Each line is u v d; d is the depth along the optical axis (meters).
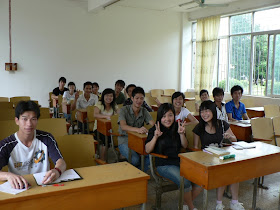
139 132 2.91
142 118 3.27
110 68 8.04
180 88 9.16
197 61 8.47
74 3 7.40
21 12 6.85
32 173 1.79
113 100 3.99
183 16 8.82
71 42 7.46
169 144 2.47
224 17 7.95
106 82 8.03
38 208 1.42
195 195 2.45
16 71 6.94
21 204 1.38
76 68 7.59
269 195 2.94
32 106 1.66
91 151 2.23
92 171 1.76
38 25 7.05
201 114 2.62
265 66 7.00
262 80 7.09
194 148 2.66
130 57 8.28
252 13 7.18
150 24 8.46
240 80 7.66
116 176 1.68
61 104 5.97
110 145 3.71
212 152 2.20
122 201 1.64
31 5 6.94
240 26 7.54
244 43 7.47
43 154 1.81
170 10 8.52
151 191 2.98
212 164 1.97
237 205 2.50
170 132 2.50
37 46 7.09
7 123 2.49
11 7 6.74
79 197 1.52
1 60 6.76
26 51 7.00
